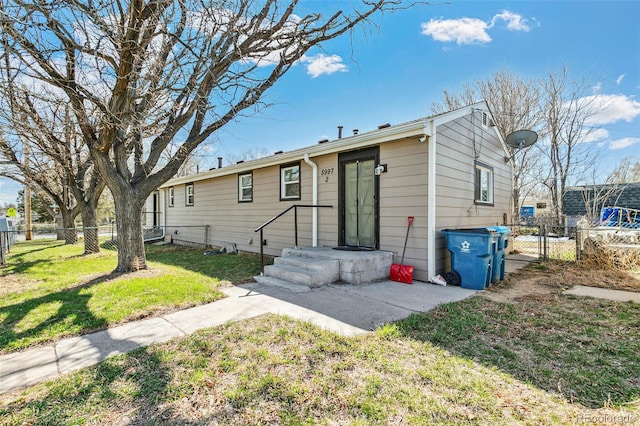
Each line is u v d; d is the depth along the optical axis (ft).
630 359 8.48
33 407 6.62
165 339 10.03
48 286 17.21
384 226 19.85
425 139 17.84
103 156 19.12
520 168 52.29
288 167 27.35
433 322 11.26
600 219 44.60
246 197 32.81
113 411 6.49
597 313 12.30
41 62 14.57
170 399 6.86
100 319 11.73
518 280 18.89
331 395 6.91
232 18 15.56
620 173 54.44
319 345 9.35
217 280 18.58
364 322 11.37
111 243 41.68
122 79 15.31
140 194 20.83
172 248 38.52
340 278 18.06
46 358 8.84
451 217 20.12
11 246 38.86
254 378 7.63
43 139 24.80
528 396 6.82
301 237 26.04
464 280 16.92
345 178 22.58
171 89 16.14
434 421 6.07
